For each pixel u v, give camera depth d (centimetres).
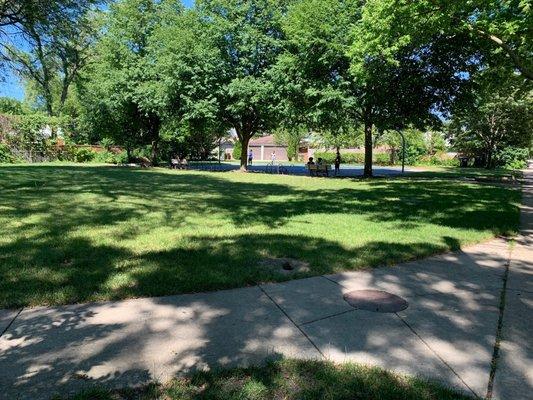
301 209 1080
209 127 3381
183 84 2767
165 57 2845
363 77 1838
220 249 645
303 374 302
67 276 501
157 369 306
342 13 2234
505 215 1035
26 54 1678
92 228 777
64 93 4312
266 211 1035
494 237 803
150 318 398
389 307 436
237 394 276
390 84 2322
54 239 680
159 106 2950
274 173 2889
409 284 514
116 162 4112
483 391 289
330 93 2212
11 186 1416
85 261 564
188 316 404
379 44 1373
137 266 548
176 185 1675
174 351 334
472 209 1133
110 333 364
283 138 7162
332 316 410
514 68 1491
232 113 2812
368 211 1070
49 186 1461
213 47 2720
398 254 635
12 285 466
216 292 473
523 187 1891
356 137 5653
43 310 412
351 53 1747
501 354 342
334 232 793
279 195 1402
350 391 282
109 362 315
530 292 493
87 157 4075
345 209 1098
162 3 3431
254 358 325
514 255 667
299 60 2389
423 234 787
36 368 304
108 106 3347
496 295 480
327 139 5419
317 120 2342
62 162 3775
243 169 3034
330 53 2205
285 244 684
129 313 409
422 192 1577
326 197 1366
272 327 383
